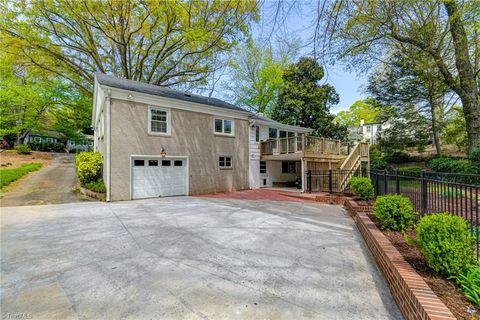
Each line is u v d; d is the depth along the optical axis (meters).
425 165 19.81
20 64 16.62
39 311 2.50
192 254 4.14
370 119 36.81
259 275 3.33
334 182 12.95
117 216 7.18
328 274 3.37
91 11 15.69
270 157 15.68
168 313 2.46
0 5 14.15
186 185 12.44
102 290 2.93
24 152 23.34
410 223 4.51
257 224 6.29
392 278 2.88
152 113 11.36
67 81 19.98
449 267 2.57
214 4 14.23
